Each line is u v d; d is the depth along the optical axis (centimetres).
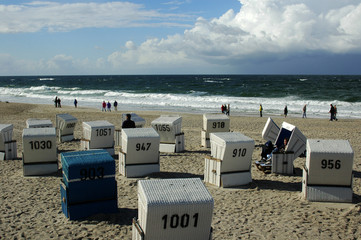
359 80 13688
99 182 743
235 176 975
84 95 6550
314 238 663
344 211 791
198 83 11781
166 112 3625
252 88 8275
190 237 504
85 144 1332
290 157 1110
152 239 490
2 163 1256
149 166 1073
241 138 971
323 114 3631
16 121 2538
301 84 10425
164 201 481
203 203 491
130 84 11581
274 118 3145
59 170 1135
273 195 906
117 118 2859
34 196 894
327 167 838
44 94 6906
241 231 691
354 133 2086
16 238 656
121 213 773
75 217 736
